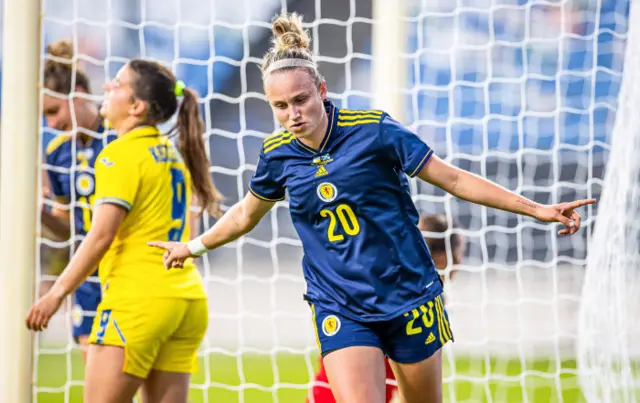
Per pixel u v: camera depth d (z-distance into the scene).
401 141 11.83
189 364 15.33
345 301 12.11
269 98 11.57
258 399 23.23
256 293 40.78
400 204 12.22
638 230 20.03
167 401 15.05
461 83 22.19
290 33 11.73
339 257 12.16
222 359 29.17
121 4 40.06
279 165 12.28
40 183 17.27
